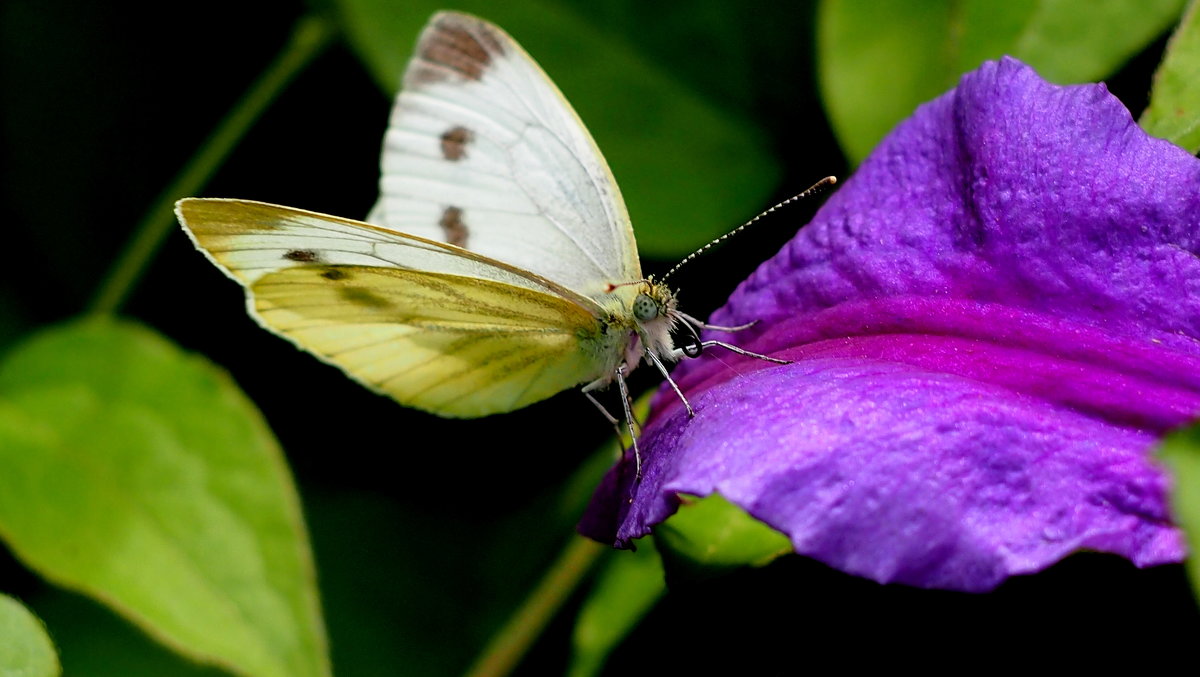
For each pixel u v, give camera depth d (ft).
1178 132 0.96
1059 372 0.94
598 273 1.04
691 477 0.92
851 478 0.92
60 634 1.07
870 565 0.91
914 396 0.93
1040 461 0.92
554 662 1.07
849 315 0.97
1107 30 1.00
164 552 1.05
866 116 1.02
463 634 1.09
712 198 1.07
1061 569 0.96
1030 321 0.94
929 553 0.91
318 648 1.04
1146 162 0.94
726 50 1.08
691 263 1.07
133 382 1.08
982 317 0.95
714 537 0.97
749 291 0.99
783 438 0.93
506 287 1.03
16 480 1.07
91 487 1.07
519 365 1.05
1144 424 0.93
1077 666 0.95
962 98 0.96
